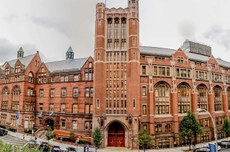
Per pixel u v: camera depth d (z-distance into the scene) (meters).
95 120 52.31
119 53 54.72
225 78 74.06
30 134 62.59
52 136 55.25
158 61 57.94
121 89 53.31
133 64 53.06
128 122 51.19
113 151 48.41
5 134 62.44
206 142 62.03
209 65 68.12
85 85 62.31
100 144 48.88
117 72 54.03
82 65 66.25
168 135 55.59
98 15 55.88
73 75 65.06
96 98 52.94
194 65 63.16
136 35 54.44
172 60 59.84
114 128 53.19
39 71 72.06
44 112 67.19
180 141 56.69
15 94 72.06
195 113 60.72
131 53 53.50
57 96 66.44
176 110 57.66
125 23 56.22
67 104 64.12
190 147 52.31
